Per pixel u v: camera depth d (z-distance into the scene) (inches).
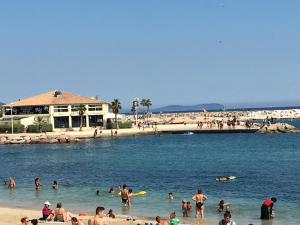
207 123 7849.4
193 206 1887.3
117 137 6441.9
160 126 7450.8
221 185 2390.5
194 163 3472.0
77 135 6131.9
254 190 2230.6
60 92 6865.2
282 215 1708.9
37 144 5738.2
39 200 2100.1
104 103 6855.3
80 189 2359.7
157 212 1796.3
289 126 6948.8
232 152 4306.1
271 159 3654.0
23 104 6594.5
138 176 2802.7
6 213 1729.8
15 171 3255.4
